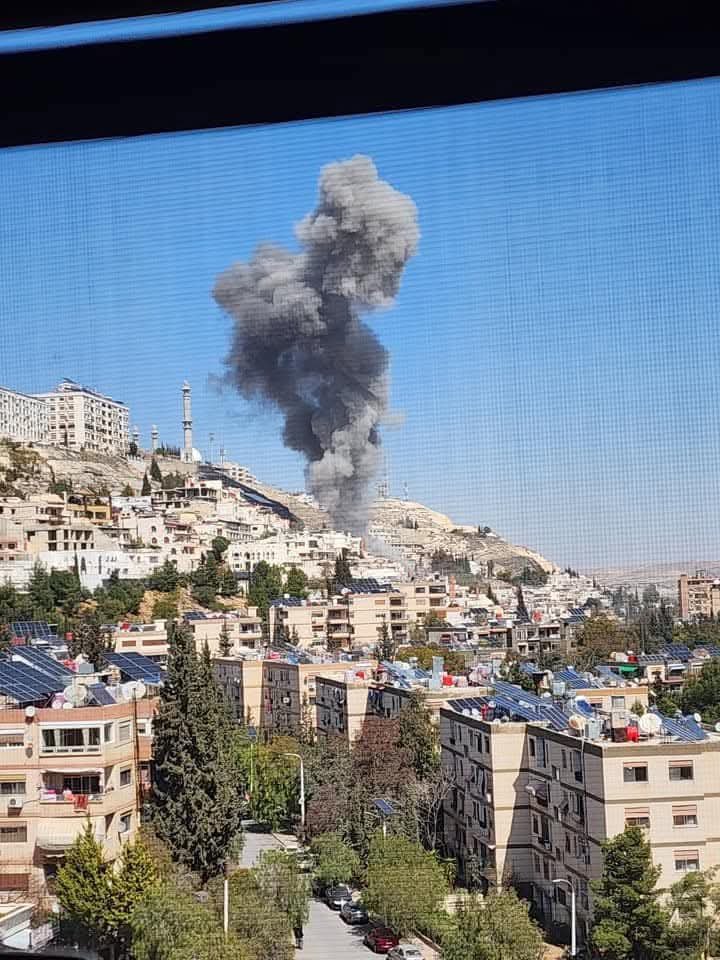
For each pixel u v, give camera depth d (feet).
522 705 353.31
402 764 355.97
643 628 351.46
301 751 357.41
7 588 402.31
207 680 343.26
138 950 301.84
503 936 302.66
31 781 328.90
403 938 308.60
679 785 326.24
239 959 299.79
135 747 335.88
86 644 387.14
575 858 327.67
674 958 308.81
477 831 340.59
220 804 328.70
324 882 322.75
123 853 312.09
